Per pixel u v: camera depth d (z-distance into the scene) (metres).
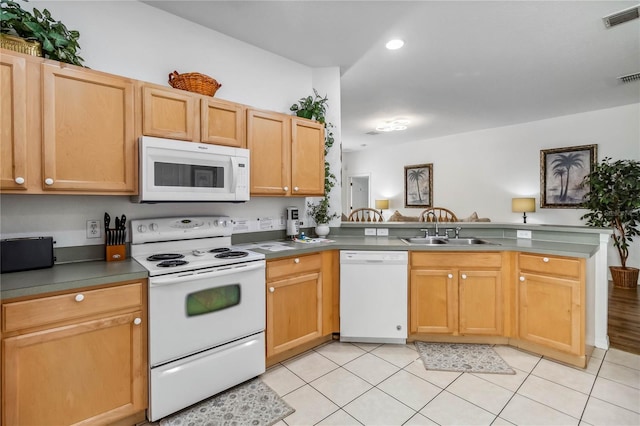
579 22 2.43
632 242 4.42
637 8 2.24
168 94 1.96
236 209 2.67
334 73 3.23
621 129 4.52
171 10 2.29
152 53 2.25
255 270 2.11
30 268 1.66
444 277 2.58
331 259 2.68
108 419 1.57
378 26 2.50
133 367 1.64
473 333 2.57
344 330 2.65
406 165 7.40
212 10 2.29
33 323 1.37
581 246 2.46
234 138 2.27
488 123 5.55
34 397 1.38
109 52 2.07
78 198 1.94
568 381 2.08
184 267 1.78
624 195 4.01
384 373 2.21
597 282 2.56
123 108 1.81
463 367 2.27
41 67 1.56
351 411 1.81
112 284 1.58
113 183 1.78
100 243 2.00
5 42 1.53
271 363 2.32
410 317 2.63
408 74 3.43
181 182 1.99
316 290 2.56
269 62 2.92
